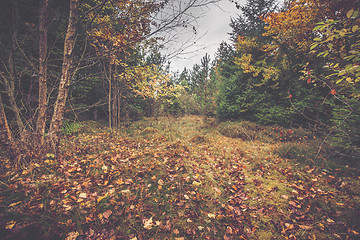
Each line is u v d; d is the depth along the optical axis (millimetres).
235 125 8492
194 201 2375
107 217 1905
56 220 1728
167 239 1765
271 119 8047
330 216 2152
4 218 1627
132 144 4891
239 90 9891
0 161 2699
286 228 1987
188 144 5602
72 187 2314
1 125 2738
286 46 7613
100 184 2494
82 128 6512
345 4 3910
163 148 4500
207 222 2023
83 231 1726
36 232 1581
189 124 10969
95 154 3637
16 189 2094
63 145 3963
